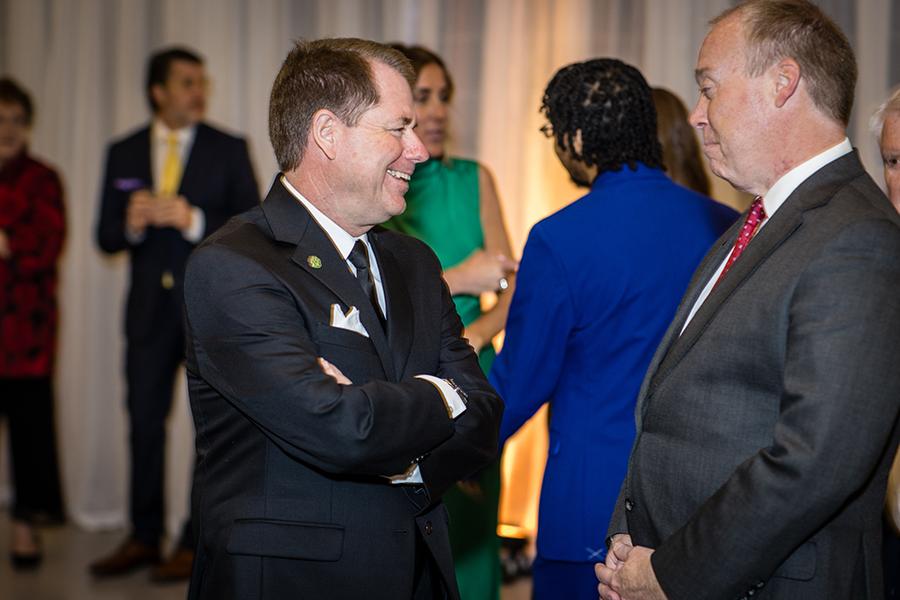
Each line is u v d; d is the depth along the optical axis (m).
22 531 4.17
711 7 3.90
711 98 1.59
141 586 3.91
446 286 1.87
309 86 1.64
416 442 1.55
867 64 3.69
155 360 4.02
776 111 1.54
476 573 2.61
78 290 4.86
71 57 4.88
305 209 1.67
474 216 2.78
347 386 1.53
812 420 1.38
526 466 4.20
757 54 1.54
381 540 1.60
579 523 2.10
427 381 1.61
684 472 1.55
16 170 4.11
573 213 2.13
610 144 2.13
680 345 1.59
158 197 3.90
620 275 2.07
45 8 4.94
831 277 1.41
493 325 2.66
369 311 1.66
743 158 1.57
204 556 1.67
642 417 1.70
